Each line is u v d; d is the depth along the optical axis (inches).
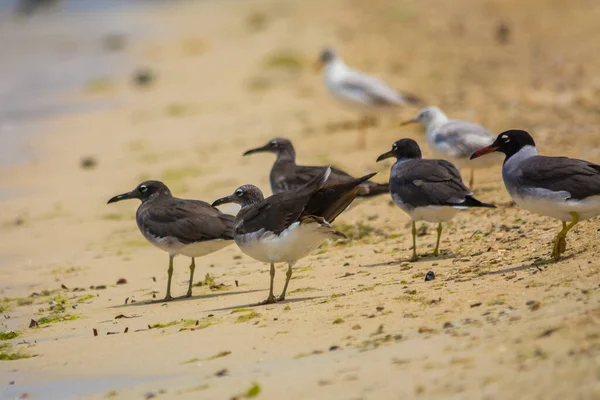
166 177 925.2
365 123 986.7
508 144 505.0
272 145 700.0
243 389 360.2
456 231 619.8
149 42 1850.4
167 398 366.3
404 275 523.8
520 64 1284.4
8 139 1200.2
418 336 391.9
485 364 340.2
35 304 584.1
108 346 458.3
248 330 448.8
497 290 445.1
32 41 1963.6
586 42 1370.6
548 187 471.5
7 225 820.0
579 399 298.4
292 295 518.0
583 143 810.2
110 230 778.8
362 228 671.1
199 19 2073.1
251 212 498.9
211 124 1166.3
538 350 343.3
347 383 347.3
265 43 1676.9
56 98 1440.7
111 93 1445.6
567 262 475.2
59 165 1049.5
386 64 1373.0
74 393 394.6
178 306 533.0
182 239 548.4
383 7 1860.2
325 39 1627.7
